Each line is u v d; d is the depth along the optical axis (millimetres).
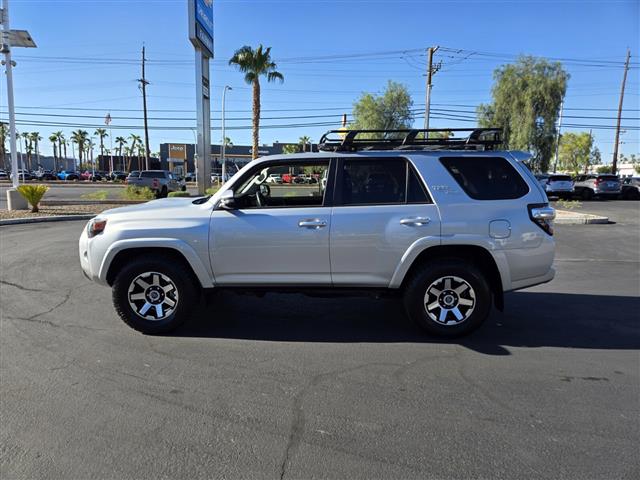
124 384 3652
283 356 4254
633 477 2576
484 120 38875
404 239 4508
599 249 10508
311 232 4547
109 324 5074
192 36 18844
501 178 4668
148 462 2686
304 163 4773
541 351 4426
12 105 16641
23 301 5914
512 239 4543
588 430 3051
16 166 16938
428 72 32688
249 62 30344
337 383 3713
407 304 4641
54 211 16469
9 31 16078
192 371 3910
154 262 4648
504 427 3082
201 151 20469
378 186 4656
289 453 2785
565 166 92688
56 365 3990
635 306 6000
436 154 4684
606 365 4113
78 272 7547
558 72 36125
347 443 2893
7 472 2576
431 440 2928
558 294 6613
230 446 2850
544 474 2604
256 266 4637
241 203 4727
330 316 5449
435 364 4102
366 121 40188
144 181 26672
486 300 4590
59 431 2982
